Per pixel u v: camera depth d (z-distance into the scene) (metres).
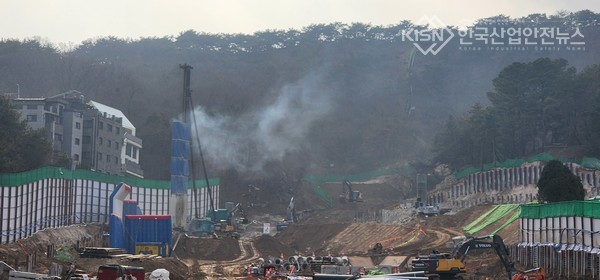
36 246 180.88
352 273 172.25
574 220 153.50
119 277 127.12
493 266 183.62
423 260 157.88
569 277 151.12
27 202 187.38
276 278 156.00
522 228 184.12
